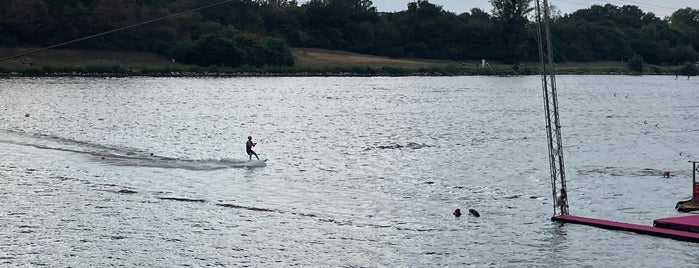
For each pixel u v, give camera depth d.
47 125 140.38
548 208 78.50
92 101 190.50
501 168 101.62
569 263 61.19
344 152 115.00
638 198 83.62
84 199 78.38
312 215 74.56
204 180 89.75
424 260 61.72
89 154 105.94
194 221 71.31
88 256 61.00
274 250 63.50
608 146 125.44
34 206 75.12
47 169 93.75
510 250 64.31
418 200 81.62
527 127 153.00
